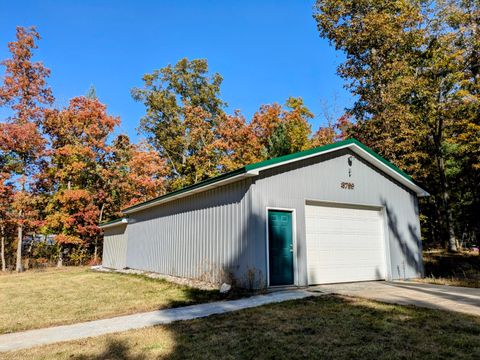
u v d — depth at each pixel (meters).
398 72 18.52
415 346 4.02
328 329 4.76
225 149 25.92
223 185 9.41
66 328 5.53
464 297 7.02
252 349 4.06
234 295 7.65
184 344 4.31
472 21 18.25
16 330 5.58
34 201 20.80
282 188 8.80
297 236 8.84
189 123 27.75
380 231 11.09
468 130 17.72
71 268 20.30
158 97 30.66
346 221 10.24
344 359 3.68
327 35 20.34
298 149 24.66
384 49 18.67
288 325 5.01
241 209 8.55
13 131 19.58
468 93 17.38
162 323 5.46
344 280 9.81
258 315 5.64
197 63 31.86
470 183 21.11
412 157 18.50
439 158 20.12
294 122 25.70
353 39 18.95
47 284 11.66
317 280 9.23
